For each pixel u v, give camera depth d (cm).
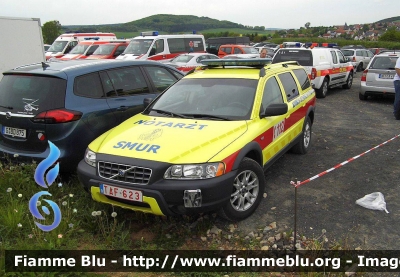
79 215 428
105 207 435
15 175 494
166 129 426
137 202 376
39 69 520
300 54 1284
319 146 712
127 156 381
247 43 3080
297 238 391
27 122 485
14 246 366
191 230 410
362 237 393
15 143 505
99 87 534
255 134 432
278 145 514
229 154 386
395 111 935
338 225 416
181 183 360
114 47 1841
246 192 422
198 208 364
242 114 457
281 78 568
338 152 675
